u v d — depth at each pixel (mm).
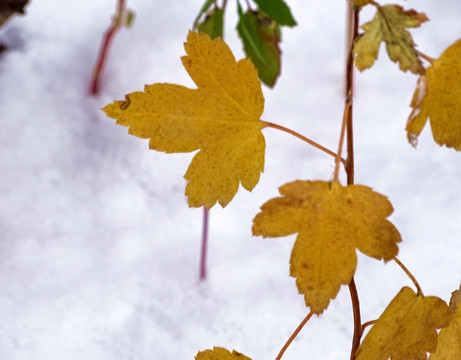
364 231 577
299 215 577
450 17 1223
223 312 920
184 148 596
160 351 872
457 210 1024
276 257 990
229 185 600
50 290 921
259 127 597
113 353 866
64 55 1182
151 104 592
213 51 591
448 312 596
